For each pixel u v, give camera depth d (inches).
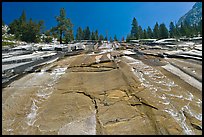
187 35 2367.1
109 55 718.5
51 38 1939.0
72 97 306.7
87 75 430.6
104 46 1291.8
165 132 209.8
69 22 1797.5
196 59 597.9
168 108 259.9
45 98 307.9
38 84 376.8
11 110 269.1
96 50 968.9
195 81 380.2
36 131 219.3
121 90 326.6
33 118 247.1
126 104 274.7
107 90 330.0
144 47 1035.9
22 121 240.4
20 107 277.9
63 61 615.5
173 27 2650.1
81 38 2795.3
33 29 1759.4
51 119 242.5
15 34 1831.9
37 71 478.0
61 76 429.1
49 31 1861.5
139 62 575.2
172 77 405.7
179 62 573.0
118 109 260.5
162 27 2517.2
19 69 490.6
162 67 503.5
